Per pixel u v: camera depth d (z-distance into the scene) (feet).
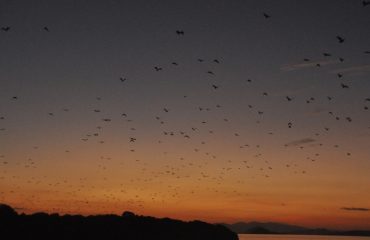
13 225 191.11
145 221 240.32
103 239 206.90
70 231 203.72
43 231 195.83
